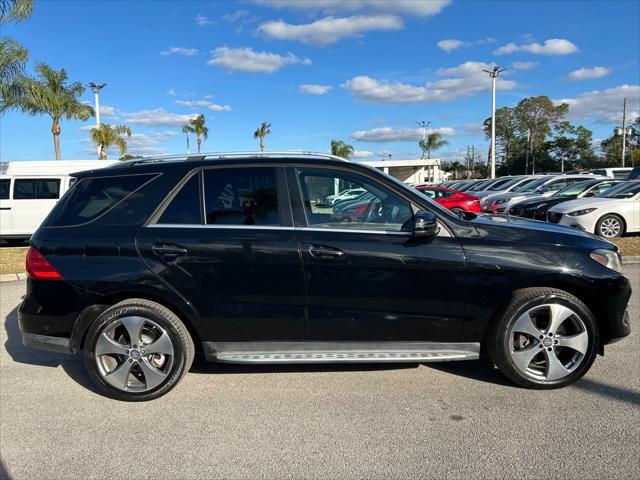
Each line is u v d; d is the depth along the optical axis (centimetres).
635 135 7150
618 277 359
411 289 353
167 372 362
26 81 1314
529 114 7844
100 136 3067
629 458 278
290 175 368
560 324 359
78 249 360
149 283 354
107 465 286
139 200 369
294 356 361
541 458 280
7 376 419
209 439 311
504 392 366
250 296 355
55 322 362
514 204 1473
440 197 1728
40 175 1307
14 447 307
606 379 384
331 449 296
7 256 1070
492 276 352
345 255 349
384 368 416
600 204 1136
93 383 401
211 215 363
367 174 368
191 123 4638
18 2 1039
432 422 324
